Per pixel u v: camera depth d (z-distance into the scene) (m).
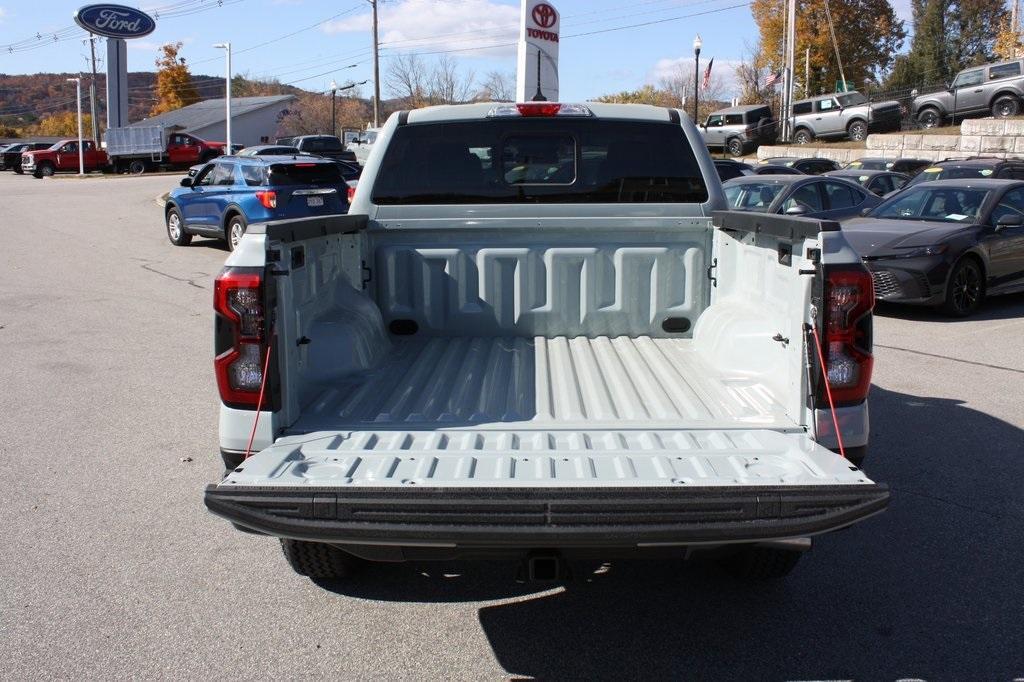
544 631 3.63
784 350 3.47
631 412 3.54
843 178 13.23
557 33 9.28
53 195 30.91
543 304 4.62
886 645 3.50
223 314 3.18
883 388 7.25
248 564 4.23
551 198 4.57
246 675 3.31
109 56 44.81
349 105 79.06
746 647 3.49
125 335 9.47
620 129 4.57
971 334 9.45
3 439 6.04
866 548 4.36
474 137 4.56
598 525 2.73
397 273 4.61
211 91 115.62
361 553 3.00
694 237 4.55
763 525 2.75
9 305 11.22
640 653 3.46
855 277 3.13
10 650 3.46
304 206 16.28
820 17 53.97
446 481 2.85
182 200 17.38
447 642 3.55
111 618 3.71
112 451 5.80
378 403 3.65
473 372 4.07
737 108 38.56
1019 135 27.69
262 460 3.04
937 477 5.27
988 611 3.75
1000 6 62.53
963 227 10.57
